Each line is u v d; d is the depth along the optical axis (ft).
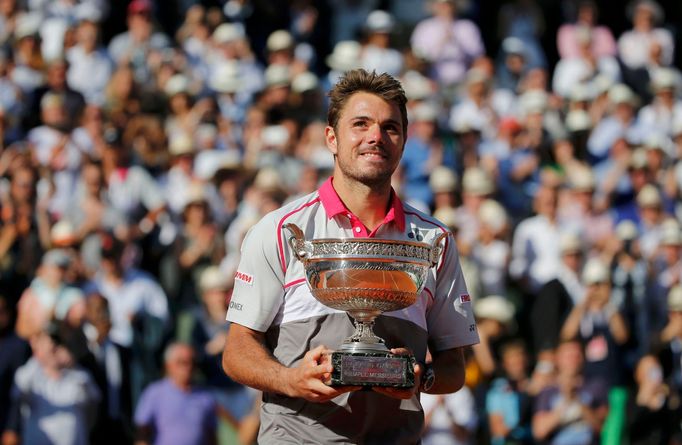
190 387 58.18
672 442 66.49
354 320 26.07
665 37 104.83
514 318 69.92
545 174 76.38
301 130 80.12
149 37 86.53
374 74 26.45
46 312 58.29
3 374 57.36
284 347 26.30
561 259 71.41
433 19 98.84
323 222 26.61
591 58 99.25
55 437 56.80
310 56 93.81
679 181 87.25
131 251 67.31
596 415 62.44
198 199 68.08
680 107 92.27
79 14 86.74
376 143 26.03
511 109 91.30
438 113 85.51
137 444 57.88
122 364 59.93
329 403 26.07
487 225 72.90
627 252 74.13
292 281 26.23
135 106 81.20
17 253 64.54
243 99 86.53
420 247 24.80
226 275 64.28
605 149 87.45
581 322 68.28
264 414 26.78
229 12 94.07
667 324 71.26
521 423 61.62
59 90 75.77
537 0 105.19
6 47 82.12
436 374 27.35
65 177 70.64
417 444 26.71
